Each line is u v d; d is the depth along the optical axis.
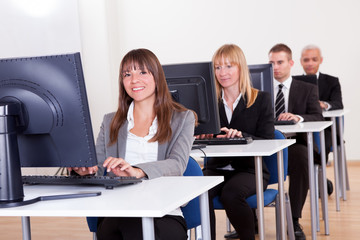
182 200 1.69
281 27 7.41
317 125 3.98
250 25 7.50
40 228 4.45
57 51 7.03
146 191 1.86
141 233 1.88
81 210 1.60
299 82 4.76
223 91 3.54
